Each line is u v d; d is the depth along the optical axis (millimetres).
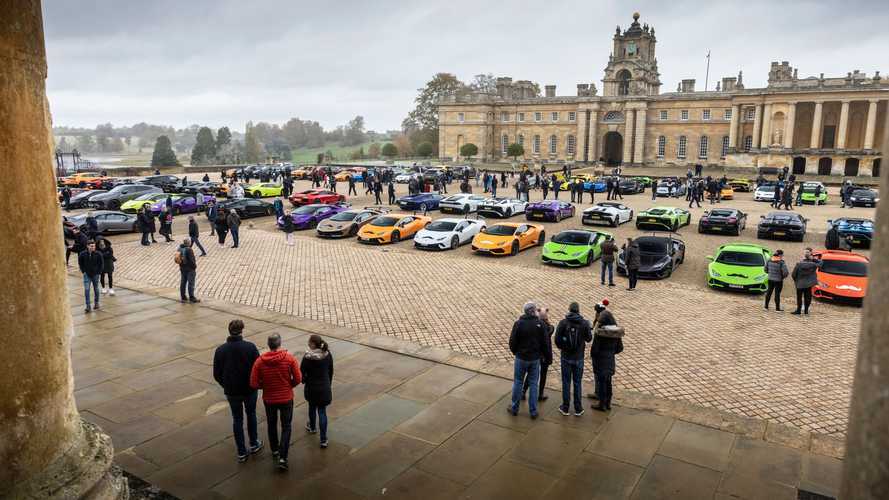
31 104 4293
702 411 10297
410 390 11180
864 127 82562
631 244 19562
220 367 8375
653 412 10266
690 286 20281
